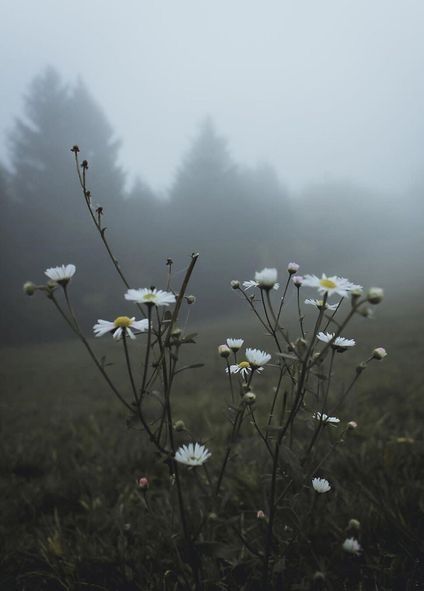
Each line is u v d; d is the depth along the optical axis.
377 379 6.16
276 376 7.31
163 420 1.33
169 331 1.30
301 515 1.68
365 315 1.05
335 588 1.72
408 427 3.73
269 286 1.25
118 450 3.90
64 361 16.12
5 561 2.24
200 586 1.50
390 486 2.43
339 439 1.52
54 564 2.10
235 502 2.42
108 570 2.02
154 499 2.79
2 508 2.84
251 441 3.53
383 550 1.92
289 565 1.71
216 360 10.91
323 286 1.19
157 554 1.96
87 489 3.10
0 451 4.11
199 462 1.35
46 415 6.52
